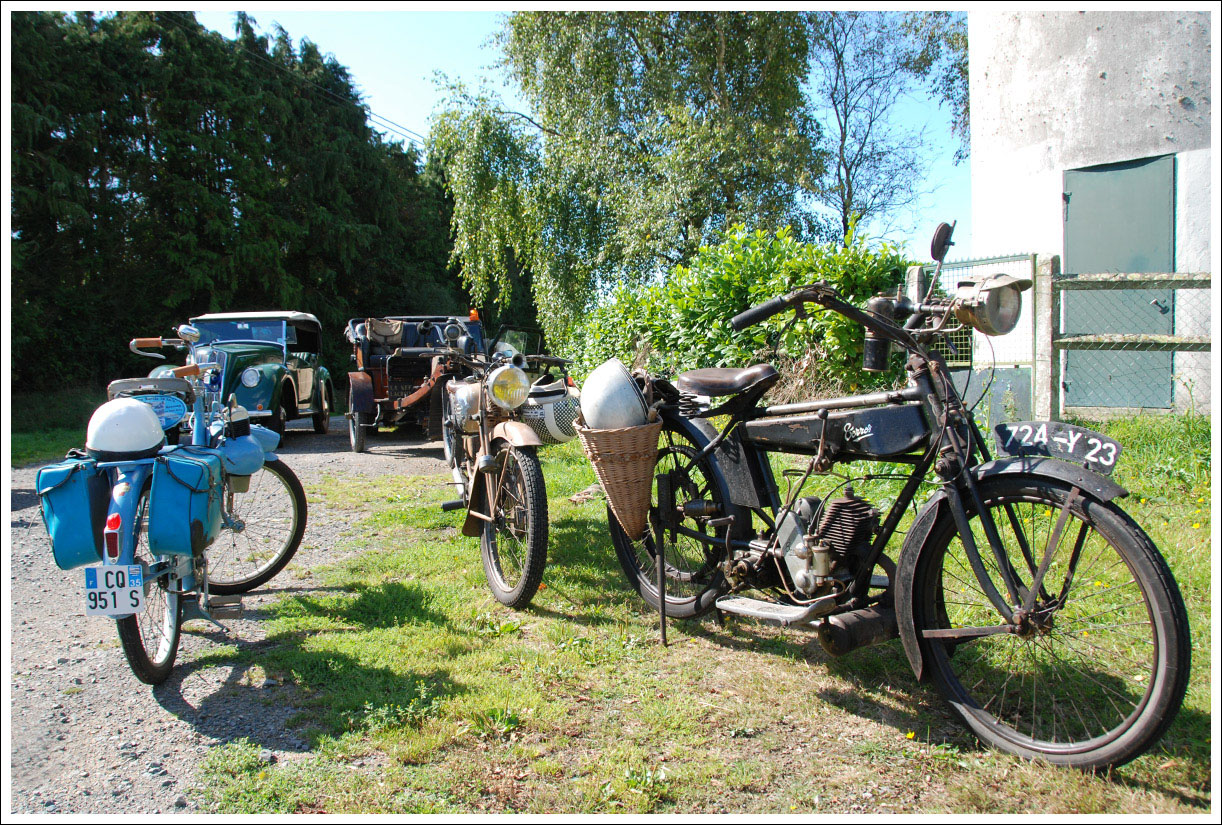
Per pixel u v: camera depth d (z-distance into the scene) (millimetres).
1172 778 2295
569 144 18672
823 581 2781
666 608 3635
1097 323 8000
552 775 2449
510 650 3367
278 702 2980
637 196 17359
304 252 27562
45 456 10555
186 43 23047
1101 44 7957
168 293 22453
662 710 2822
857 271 7844
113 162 22344
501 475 4070
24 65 18844
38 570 4844
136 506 2900
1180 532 4152
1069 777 2309
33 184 19688
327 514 6148
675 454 3586
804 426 3021
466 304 36219
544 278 19016
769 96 19984
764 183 17547
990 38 8914
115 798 2373
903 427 2711
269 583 4391
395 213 30672
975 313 2494
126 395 3416
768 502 3230
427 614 3805
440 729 2697
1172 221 7656
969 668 2973
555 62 19266
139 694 3072
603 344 12000
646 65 19688
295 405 11188
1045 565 2393
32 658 3457
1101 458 2326
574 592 4043
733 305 8734
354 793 2367
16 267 18188
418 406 10203
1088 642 2961
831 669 3119
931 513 2631
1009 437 2506
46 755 2633
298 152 27000
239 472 3773
